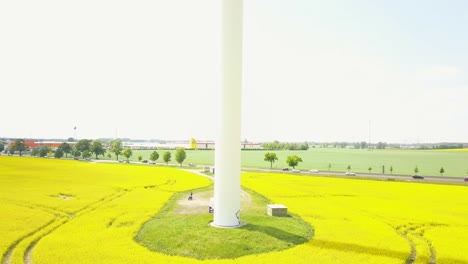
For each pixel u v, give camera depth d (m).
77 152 154.25
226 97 33.19
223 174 32.91
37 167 94.38
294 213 40.75
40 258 24.38
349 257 25.55
